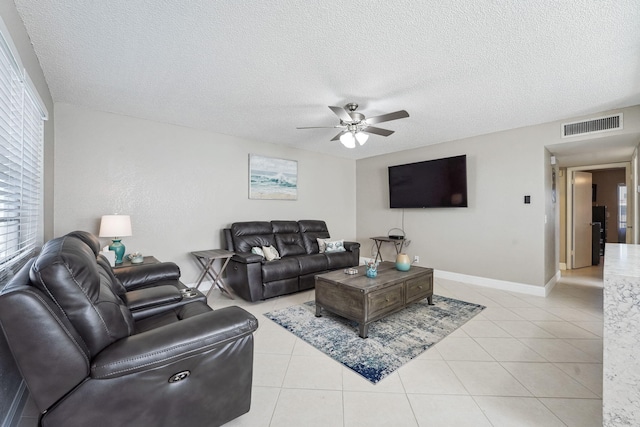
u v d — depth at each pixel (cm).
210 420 134
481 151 414
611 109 312
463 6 158
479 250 419
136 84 256
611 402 120
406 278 288
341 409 159
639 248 188
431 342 237
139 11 163
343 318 291
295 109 316
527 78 241
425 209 484
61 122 297
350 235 596
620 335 118
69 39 189
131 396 115
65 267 108
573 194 532
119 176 332
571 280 448
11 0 152
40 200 234
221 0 154
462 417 153
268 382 184
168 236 367
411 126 376
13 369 125
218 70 231
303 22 173
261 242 411
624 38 184
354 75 238
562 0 153
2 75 145
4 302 95
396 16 167
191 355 124
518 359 211
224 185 415
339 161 574
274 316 296
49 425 104
